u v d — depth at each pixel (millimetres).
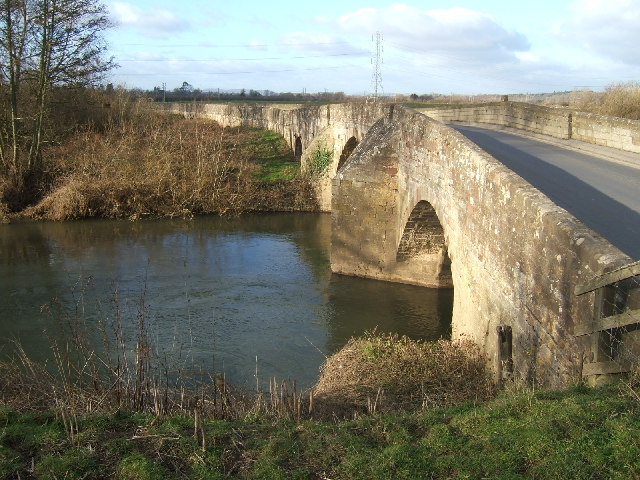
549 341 7324
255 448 5750
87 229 27078
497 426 5586
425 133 15742
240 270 21172
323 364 12812
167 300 17688
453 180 12875
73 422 6301
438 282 19391
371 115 23438
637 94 27344
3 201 29406
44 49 28578
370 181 19922
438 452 5359
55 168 31297
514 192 8773
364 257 20438
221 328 15508
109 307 16719
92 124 37844
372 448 5633
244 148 40031
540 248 7676
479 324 10859
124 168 31547
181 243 25000
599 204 10445
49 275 19891
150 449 5789
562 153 15820
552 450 4957
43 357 12977
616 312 5727
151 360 12312
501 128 22844
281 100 81562
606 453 4758
